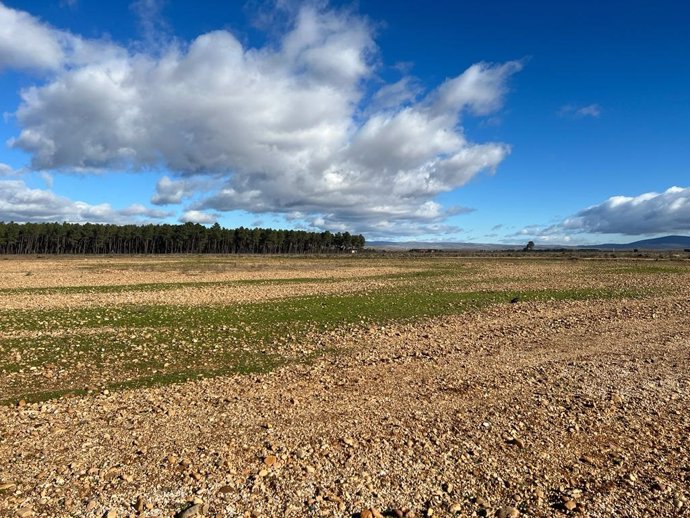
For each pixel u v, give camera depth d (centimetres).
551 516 680
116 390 1262
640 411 1080
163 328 2100
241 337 1942
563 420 1029
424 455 861
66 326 2120
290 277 4950
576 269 6066
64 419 1038
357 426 994
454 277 4922
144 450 873
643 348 1722
